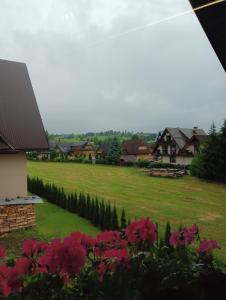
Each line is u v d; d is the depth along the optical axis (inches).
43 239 535.8
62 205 815.1
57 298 98.2
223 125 1494.8
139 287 100.0
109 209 617.0
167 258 112.0
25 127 641.0
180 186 1387.8
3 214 560.1
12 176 597.9
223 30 90.3
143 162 2250.2
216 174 1494.8
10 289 94.1
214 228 714.8
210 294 102.7
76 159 2652.6
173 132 2212.1
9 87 697.0
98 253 114.4
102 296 97.8
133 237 119.8
